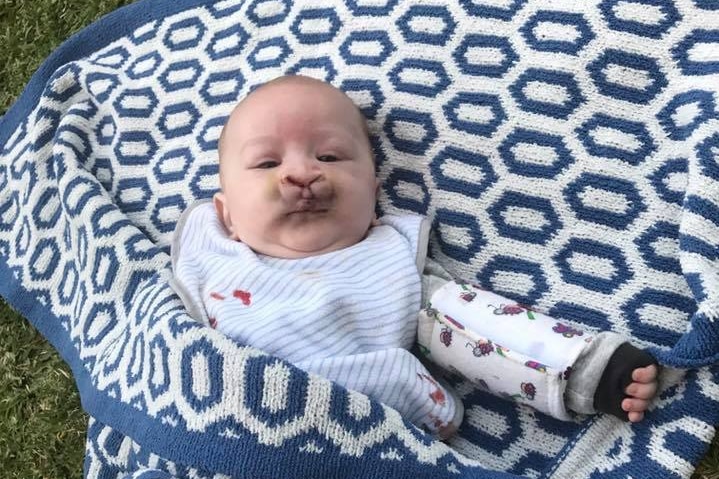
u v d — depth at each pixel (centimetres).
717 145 109
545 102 123
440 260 129
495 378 110
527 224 123
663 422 107
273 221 119
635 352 104
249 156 122
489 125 126
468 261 126
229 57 149
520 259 123
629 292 115
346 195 120
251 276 117
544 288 121
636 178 117
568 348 104
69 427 143
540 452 115
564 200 121
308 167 118
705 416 105
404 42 134
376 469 101
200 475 105
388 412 103
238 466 100
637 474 106
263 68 145
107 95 154
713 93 112
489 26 129
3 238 156
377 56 136
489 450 118
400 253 121
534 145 123
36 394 148
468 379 116
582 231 120
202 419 103
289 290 116
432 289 119
